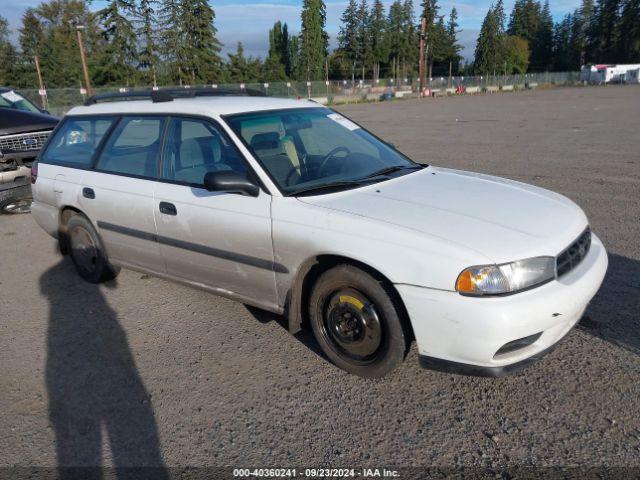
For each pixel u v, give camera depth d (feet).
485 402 9.67
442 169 13.60
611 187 25.82
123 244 14.28
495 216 9.97
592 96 129.70
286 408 9.81
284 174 11.43
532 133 50.39
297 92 150.20
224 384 10.66
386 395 10.04
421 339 9.28
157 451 8.87
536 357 9.23
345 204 10.43
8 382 11.06
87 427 9.55
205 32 188.24
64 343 12.60
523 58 342.44
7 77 180.86
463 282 8.70
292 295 10.86
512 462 8.22
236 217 11.29
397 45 301.43
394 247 9.29
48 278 16.92
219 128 12.09
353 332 10.34
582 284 9.37
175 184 12.67
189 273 12.93
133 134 14.03
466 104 114.21
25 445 9.14
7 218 25.07
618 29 316.60
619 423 8.91
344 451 8.66
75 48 208.13
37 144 25.70
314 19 253.85
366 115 89.20
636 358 10.72
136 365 11.51
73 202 15.28
